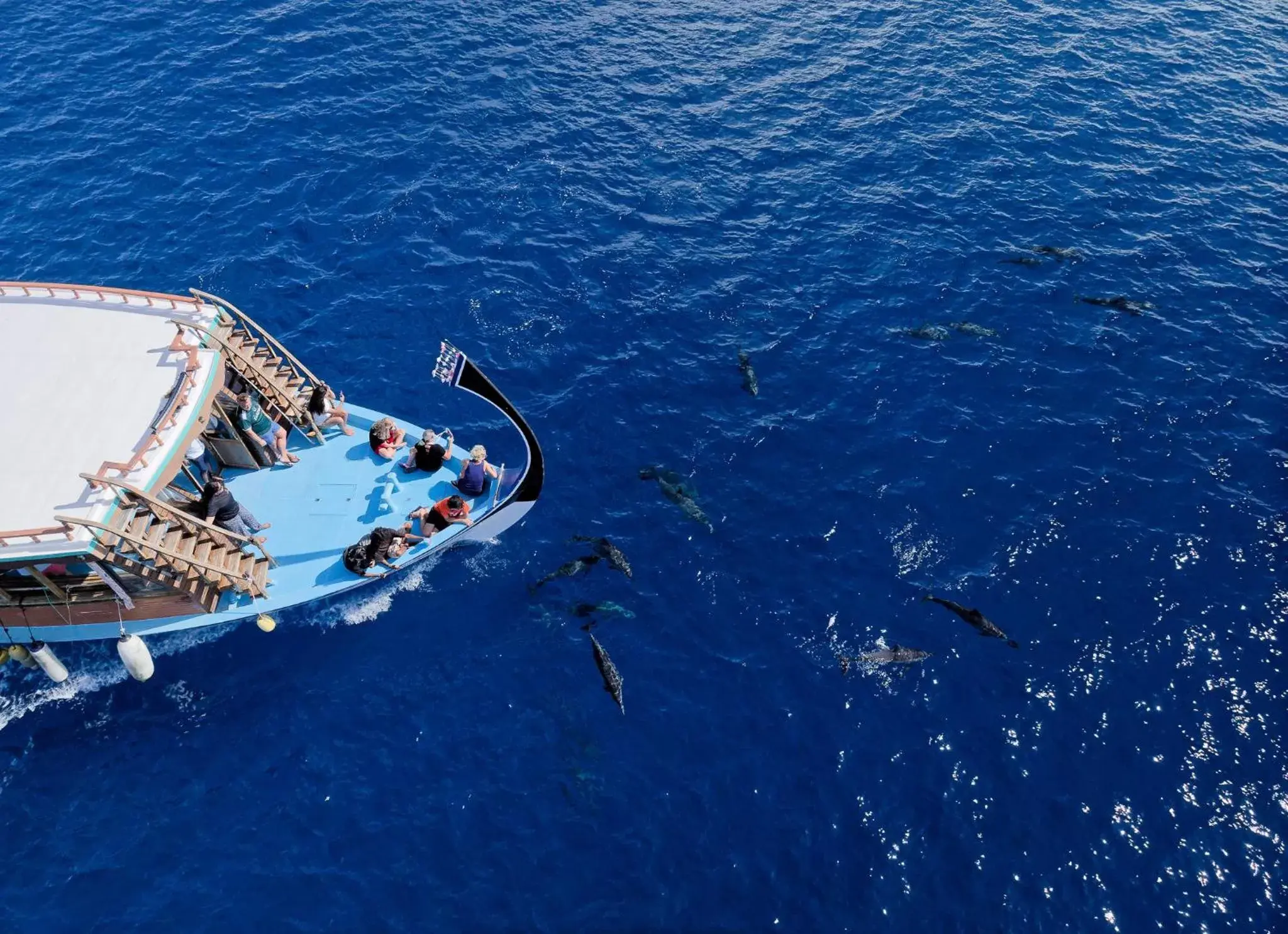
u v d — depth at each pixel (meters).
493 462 31.30
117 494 23.38
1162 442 32.44
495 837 23.39
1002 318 36.50
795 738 25.25
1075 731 25.41
